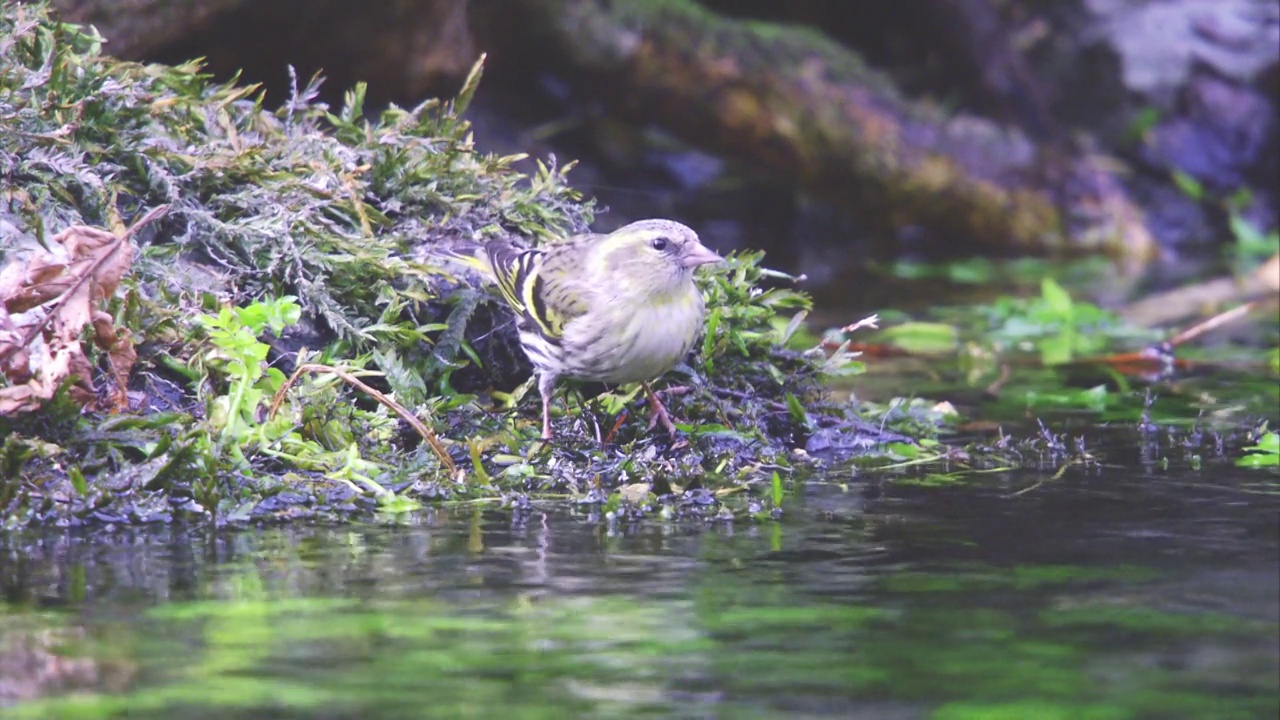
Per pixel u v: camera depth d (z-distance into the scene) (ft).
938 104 84.23
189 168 34.65
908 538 27.09
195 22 50.52
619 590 23.45
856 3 86.17
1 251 31.14
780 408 37.19
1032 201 82.38
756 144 74.64
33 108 33.53
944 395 44.01
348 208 35.96
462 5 57.67
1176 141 94.63
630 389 36.06
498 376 36.32
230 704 18.47
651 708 18.58
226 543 26.09
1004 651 20.71
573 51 68.54
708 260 32.40
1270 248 84.79
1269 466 34.01
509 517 28.40
